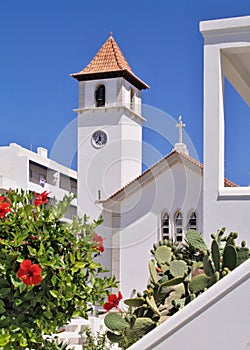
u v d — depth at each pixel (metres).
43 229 5.98
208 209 7.86
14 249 5.85
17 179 63.00
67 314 6.11
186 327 4.12
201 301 4.11
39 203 6.16
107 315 5.71
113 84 41.34
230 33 8.13
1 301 5.73
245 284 4.05
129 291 31.50
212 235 5.91
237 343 4.04
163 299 5.67
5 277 5.82
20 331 5.81
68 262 6.05
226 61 8.77
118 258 31.42
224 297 4.08
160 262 6.39
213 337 4.07
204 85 8.11
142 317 5.66
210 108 8.04
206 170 7.93
